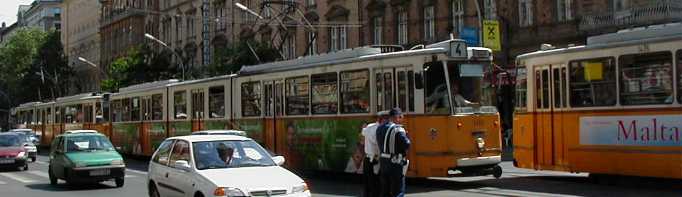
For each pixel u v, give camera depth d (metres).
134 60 61.81
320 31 52.12
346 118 19.19
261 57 45.91
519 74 19.11
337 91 19.56
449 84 17.50
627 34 16.44
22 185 22.19
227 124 24.88
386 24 47.53
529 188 17.36
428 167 17.30
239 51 48.00
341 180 20.75
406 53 17.70
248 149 13.56
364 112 18.61
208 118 26.41
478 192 16.80
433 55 17.38
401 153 12.95
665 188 16.66
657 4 31.80
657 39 15.65
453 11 42.94
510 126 37.25
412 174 17.48
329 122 19.80
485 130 17.80
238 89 24.20
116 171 20.83
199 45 68.50
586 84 17.09
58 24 134.50
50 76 101.06
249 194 11.73
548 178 19.81
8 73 112.56
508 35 39.59
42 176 25.88
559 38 36.50
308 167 20.64
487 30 32.12
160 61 61.66
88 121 40.22
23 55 112.38
